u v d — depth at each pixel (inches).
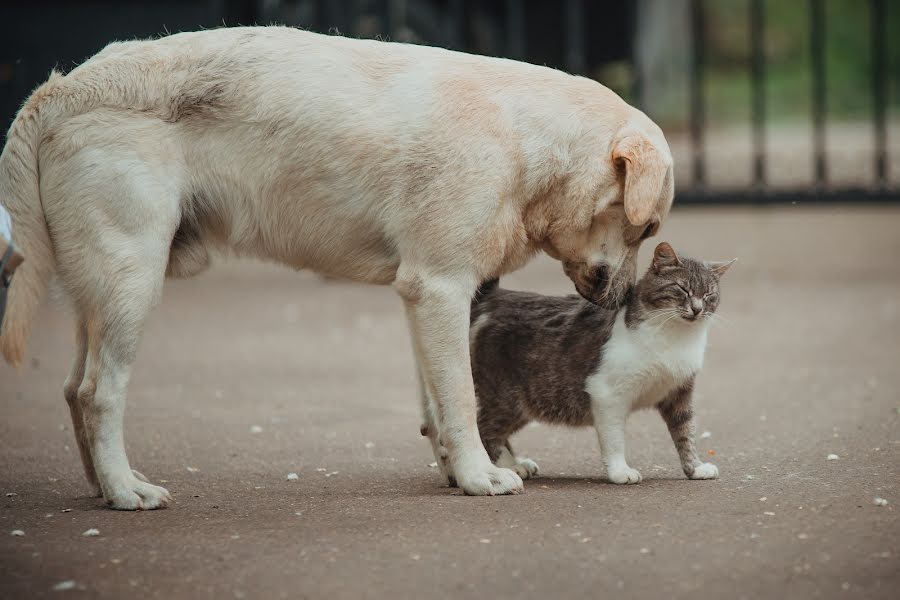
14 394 411.2
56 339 539.2
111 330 249.0
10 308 248.7
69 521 239.0
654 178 253.6
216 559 209.3
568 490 261.6
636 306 265.6
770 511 236.4
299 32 267.3
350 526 230.7
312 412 378.3
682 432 273.3
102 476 251.3
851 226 989.2
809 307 597.3
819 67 692.1
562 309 278.8
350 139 256.2
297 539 221.6
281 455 316.5
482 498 253.3
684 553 208.4
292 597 189.6
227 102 256.1
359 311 616.7
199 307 638.5
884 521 227.5
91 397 250.7
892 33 1909.4
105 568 204.8
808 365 448.5
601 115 265.6
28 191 252.2
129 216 248.5
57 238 252.4
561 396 273.0
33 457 315.3
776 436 325.1
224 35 264.5
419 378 275.4
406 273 259.0
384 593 190.7
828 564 201.9
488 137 257.0
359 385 426.6
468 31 879.1
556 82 269.1
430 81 260.8
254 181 259.0
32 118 253.9
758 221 1038.4
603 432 269.1
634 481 268.2
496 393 280.4
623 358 263.0
